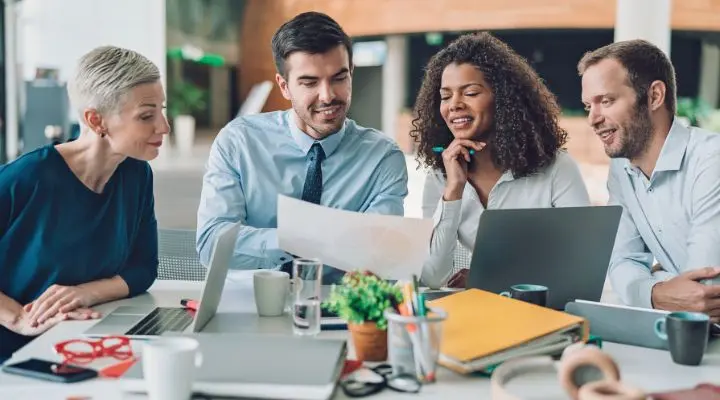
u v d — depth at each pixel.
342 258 1.83
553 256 1.83
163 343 1.29
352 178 2.39
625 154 2.26
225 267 1.76
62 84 8.38
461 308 1.60
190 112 18.84
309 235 1.83
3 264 1.90
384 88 16.72
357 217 1.77
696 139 2.21
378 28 16.06
